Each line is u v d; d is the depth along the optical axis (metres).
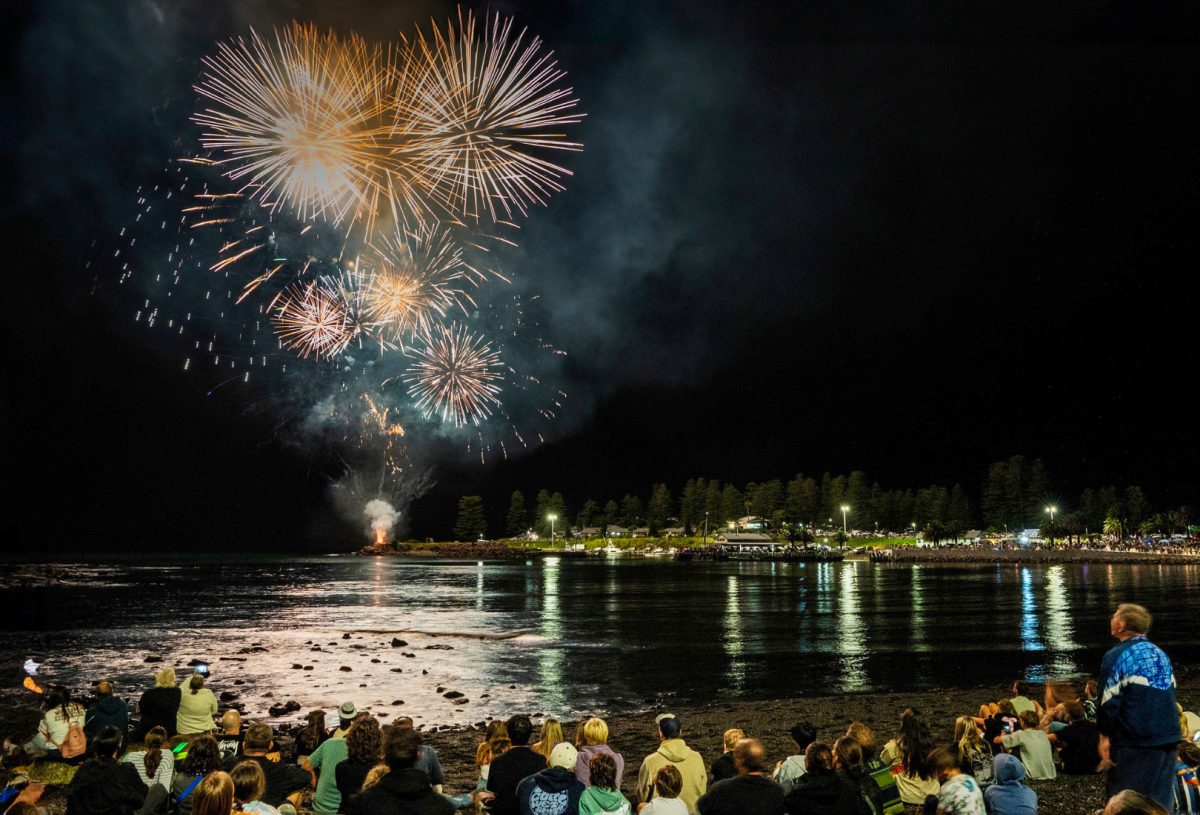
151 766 11.25
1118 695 6.84
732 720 23.86
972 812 8.60
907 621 53.34
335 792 10.73
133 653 40.44
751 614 59.59
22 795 9.70
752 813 8.30
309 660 38.00
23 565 172.88
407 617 58.59
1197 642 40.91
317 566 176.62
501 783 9.68
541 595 81.94
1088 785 13.48
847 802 8.55
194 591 90.44
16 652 40.75
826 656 38.38
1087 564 153.25
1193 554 157.12
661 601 72.88
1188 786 7.82
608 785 8.63
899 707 25.56
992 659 36.97
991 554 168.12
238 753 12.88
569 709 27.03
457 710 27.00
